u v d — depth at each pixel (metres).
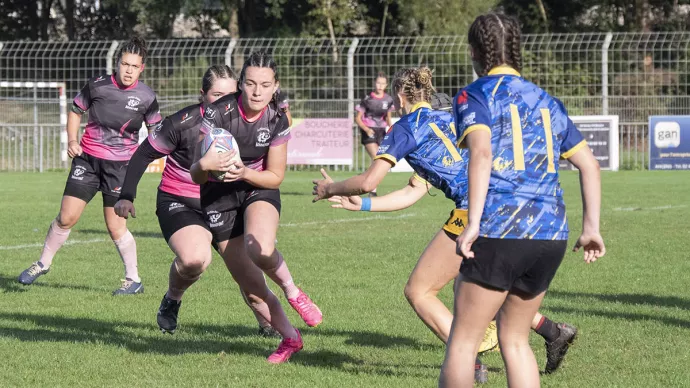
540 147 12.34
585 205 12.66
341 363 18.02
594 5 130.12
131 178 17.86
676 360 17.97
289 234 39.53
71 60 83.75
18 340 19.86
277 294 25.84
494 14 12.76
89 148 25.92
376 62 84.88
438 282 16.30
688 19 131.75
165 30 138.62
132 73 25.59
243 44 109.19
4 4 145.50
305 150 81.25
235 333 20.88
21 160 86.75
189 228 17.80
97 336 20.41
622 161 82.88
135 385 16.30
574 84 81.44
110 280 28.39
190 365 17.78
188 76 85.12
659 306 23.62
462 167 16.44
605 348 19.03
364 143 58.69
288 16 132.00
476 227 11.78
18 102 88.81
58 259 32.78
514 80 12.49
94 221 45.66
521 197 12.13
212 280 28.14
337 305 23.89
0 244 36.53
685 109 82.00
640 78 83.00
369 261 31.69
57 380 16.61
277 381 16.53
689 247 34.75
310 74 83.94
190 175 17.80
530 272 12.36
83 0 148.75
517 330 12.88
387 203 17.30
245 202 17.73
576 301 24.39
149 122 26.34
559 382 16.44
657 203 52.72
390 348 19.31
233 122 17.02
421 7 115.06
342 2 121.69
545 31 127.94
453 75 81.25
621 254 33.09
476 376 16.52
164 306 18.75
